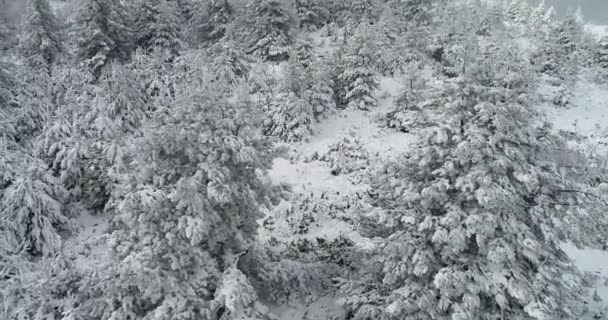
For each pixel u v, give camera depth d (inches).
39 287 373.7
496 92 293.9
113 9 966.4
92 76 868.6
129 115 723.4
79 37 934.4
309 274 425.7
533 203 308.0
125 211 298.5
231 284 300.5
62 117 615.5
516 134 294.8
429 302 299.0
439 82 326.6
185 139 316.2
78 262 467.2
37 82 767.7
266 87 885.8
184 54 1020.5
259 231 543.5
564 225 290.5
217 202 311.3
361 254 403.2
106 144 561.9
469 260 300.7
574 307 314.5
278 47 1058.7
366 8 1357.0
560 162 316.5
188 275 314.5
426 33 1231.5
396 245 307.1
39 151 580.7
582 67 1501.0
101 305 329.1
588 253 552.7
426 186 316.2
